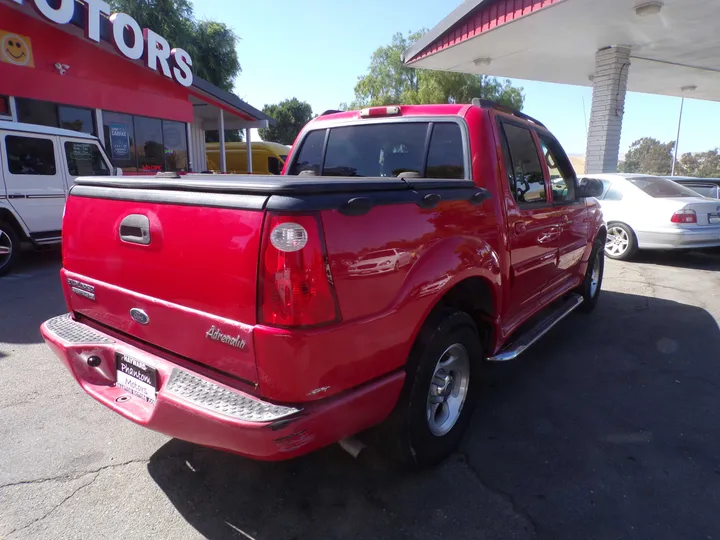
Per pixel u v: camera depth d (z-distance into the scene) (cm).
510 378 405
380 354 223
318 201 195
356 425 222
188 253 216
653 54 1248
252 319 198
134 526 235
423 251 243
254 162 2211
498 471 279
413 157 347
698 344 482
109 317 268
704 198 875
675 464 287
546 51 1227
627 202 884
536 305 407
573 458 292
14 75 1138
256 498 256
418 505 251
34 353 449
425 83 3444
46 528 233
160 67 1440
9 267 773
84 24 1187
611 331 520
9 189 759
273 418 189
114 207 254
